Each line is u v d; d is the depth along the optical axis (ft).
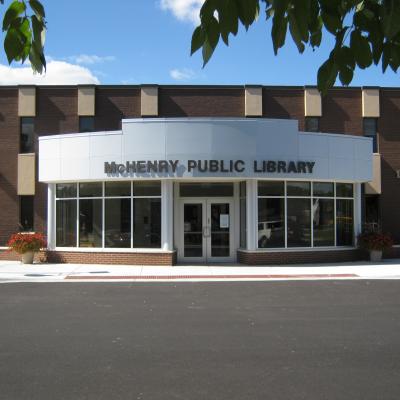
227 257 64.44
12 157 75.61
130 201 61.57
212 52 7.04
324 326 29.63
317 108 76.02
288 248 62.13
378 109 76.95
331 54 7.37
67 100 75.66
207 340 26.23
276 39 6.53
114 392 18.43
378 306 36.40
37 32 7.66
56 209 64.49
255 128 59.62
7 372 20.90
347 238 66.39
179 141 59.16
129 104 75.31
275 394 18.15
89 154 61.00
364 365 21.74
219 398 17.78
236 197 64.64
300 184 63.05
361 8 7.16
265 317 32.35
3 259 68.18
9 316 32.81
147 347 24.85
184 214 64.64
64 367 21.56
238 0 6.40
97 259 61.72
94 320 31.42
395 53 7.17
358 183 67.00
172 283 48.52
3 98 76.13
